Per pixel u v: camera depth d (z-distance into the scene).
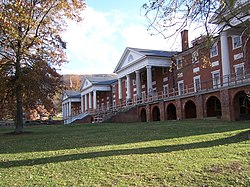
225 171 7.59
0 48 24.50
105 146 13.48
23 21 23.64
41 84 25.30
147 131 20.17
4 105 26.81
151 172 7.84
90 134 21.12
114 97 66.06
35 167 9.30
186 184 6.83
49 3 25.73
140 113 43.41
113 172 8.09
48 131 27.47
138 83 47.72
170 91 44.22
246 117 27.67
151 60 44.53
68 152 12.21
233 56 30.94
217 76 34.59
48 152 12.66
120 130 22.98
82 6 27.39
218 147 10.95
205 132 16.61
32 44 25.05
